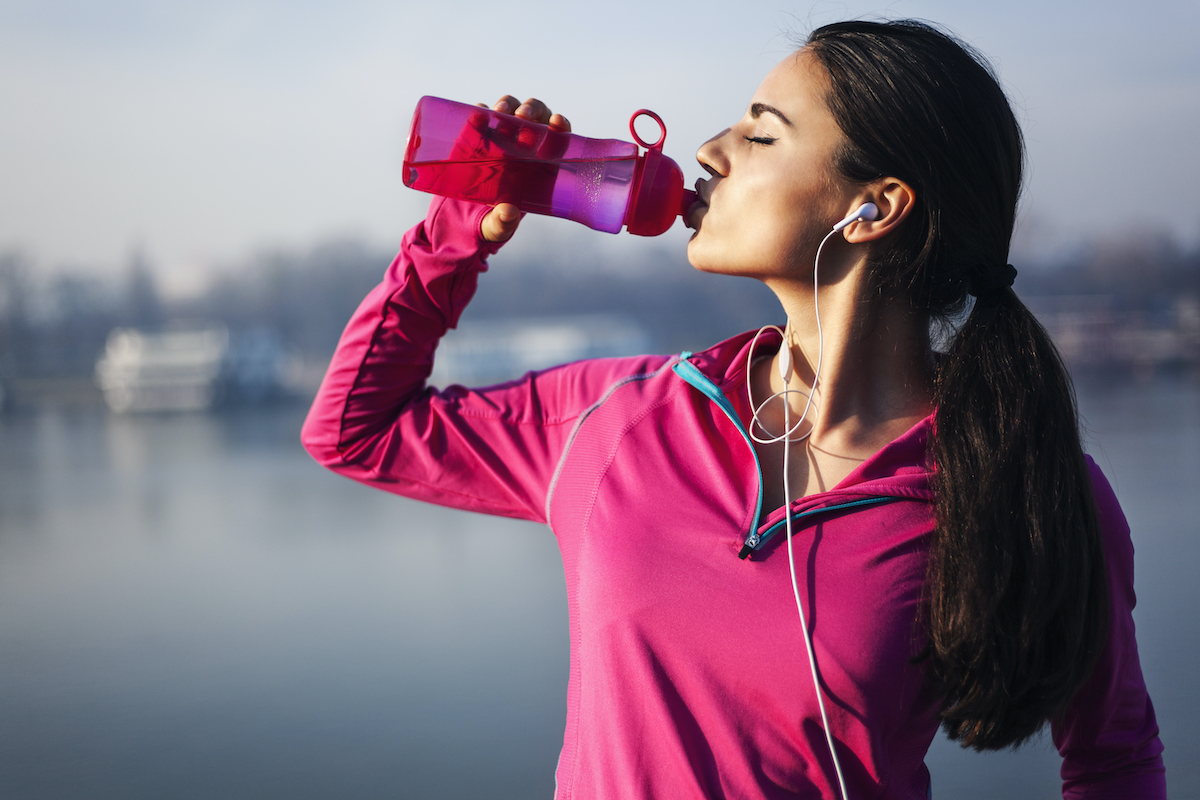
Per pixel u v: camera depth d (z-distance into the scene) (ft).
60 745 9.14
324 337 96.68
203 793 8.01
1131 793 3.15
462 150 3.19
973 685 2.68
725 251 2.99
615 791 2.72
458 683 10.77
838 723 2.62
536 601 14.24
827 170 2.85
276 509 23.56
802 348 3.14
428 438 3.47
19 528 21.30
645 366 3.35
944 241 2.91
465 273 3.39
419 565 16.98
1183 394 38.17
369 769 8.50
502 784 8.13
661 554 2.78
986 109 2.88
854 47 2.84
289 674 11.18
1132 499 18.81
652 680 2.69
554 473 3.24
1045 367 2.92
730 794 2.65
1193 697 9.43
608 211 3.19
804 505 2.77
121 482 28.96
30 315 85.25
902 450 2.90
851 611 2.64
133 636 12.87
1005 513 2.71
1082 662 2.84
